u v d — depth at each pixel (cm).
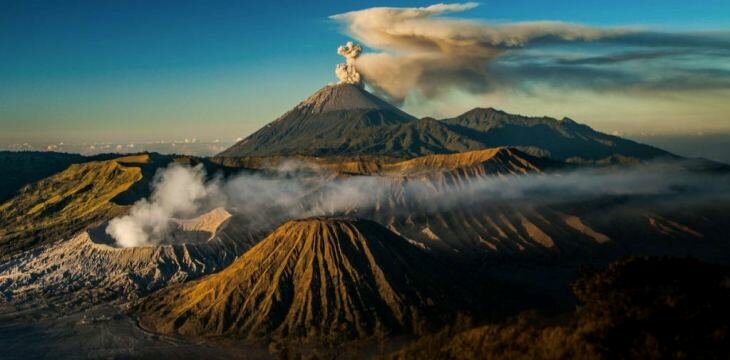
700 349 5791
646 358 5688
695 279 6781
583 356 5806
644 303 6381
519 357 6303
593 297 6700
